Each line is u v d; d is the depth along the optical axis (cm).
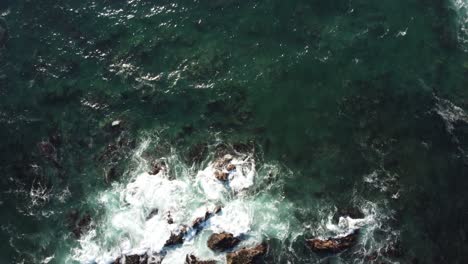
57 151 3516
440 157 3306
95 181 3372
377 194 3198
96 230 3181
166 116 3594
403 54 3719
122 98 3691
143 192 3266
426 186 3212
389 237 3053
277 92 3625
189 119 3566
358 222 3098
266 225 3111
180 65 3806
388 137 3394
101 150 3488
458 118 3447
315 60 3728
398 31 3819
